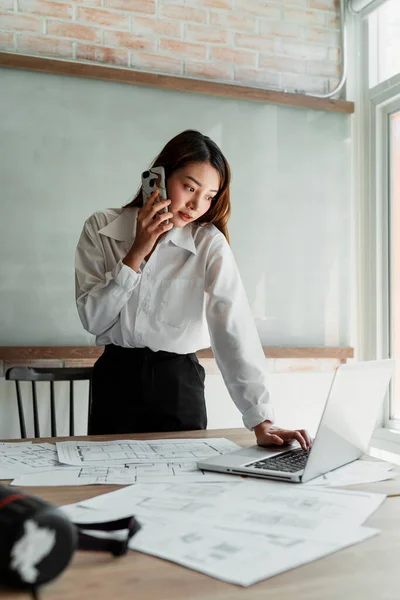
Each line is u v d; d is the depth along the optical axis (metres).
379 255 3.27
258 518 0.82
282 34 3.23
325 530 0.78
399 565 0.68
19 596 0.58
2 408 2.65
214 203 1.75
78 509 0.85
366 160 3.33
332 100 3.27
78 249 1.75
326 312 3.24
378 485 1.03
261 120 3.15
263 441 1.34
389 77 3.22
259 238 3.12
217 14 3.11
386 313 3.24
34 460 1.18
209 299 1.64
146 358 1.69
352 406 1.14
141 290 1.67
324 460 1.09
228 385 1.55
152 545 0.72
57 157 2.80
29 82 2.77
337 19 3.35
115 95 2.89
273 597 0.60
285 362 3.12
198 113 3.03
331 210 3.27
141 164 2.93
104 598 0.59
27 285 2.74
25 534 0.55
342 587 0.62
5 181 2.73
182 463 1.17
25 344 2.73
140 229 1.57
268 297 3.13
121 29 2.93
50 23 2.82
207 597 0.60
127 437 1.46
